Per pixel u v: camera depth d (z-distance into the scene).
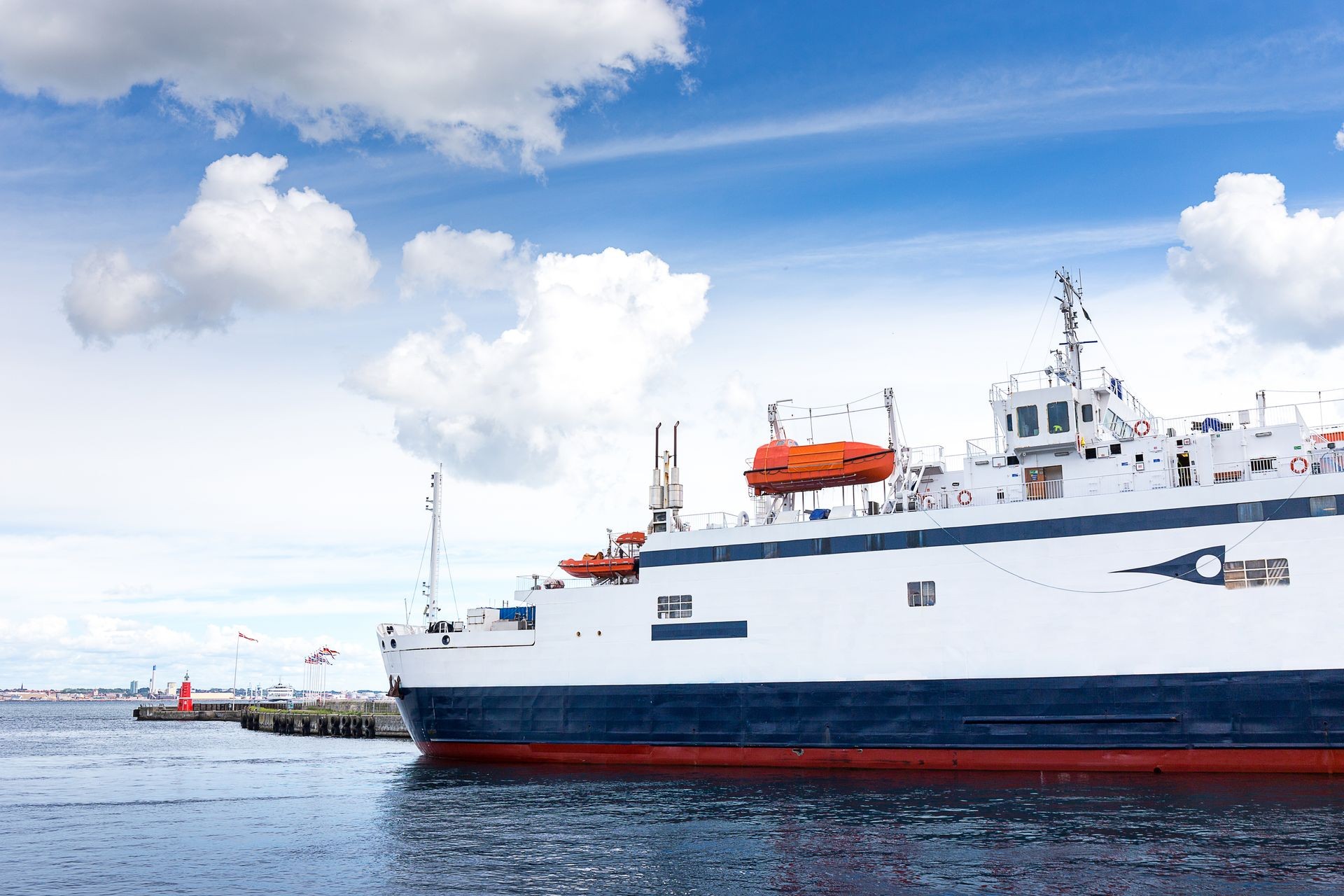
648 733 48.91
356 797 47.50
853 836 32.75
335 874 30.45
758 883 27.75
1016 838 31.75
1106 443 45.31
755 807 38.25
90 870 31.70
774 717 46.62
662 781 45.03
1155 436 45.06
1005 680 42.81
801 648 46.50
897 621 44.91
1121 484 44.19
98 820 42.12
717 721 47.69
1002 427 47.41
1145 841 30.66
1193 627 40.28
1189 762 39.97
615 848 32.22
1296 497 39.38
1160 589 40.88
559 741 51.00
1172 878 26.83
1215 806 34.88
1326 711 38.09
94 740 114.12
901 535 45.31
